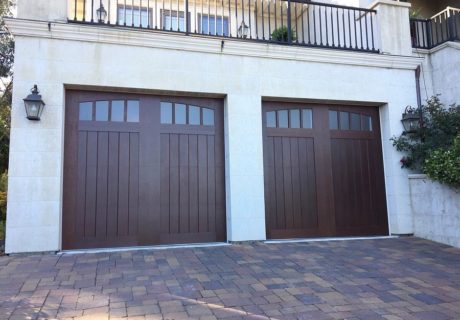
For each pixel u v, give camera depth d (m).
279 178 6.64
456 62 7.15
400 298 3.83
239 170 6.25
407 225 6.97
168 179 6.13
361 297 3.84
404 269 4.82
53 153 5.45
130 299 3.66
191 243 6.13
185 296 3.77
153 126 6.14
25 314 3.29
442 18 8.08
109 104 5.99
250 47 6.43
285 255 5.42
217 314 3.37
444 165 5.98
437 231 6.45
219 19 9.09
